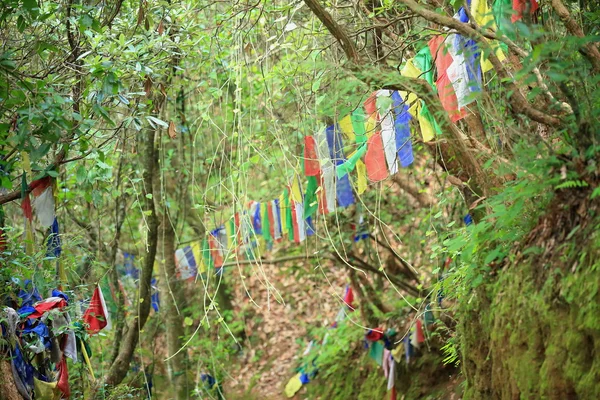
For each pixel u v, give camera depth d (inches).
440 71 217.9
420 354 403.9
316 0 195.6
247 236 279.9
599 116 166.2
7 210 342.3
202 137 399.9
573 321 161.0
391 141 241.0
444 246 265.4
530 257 178.2
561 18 173.8
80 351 263.9
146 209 353.1
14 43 254.5
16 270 234.1
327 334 487.5
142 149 365.4
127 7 282.2
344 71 199.8
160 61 265.6
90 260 314.3
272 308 580.1
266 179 430.9
